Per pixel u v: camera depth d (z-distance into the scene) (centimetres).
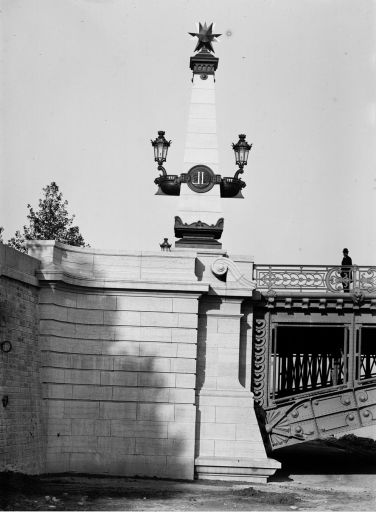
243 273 3484
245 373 3453
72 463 3228
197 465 3312
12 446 2861
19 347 2989
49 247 3247
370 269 3488
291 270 3500
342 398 3509
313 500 2933
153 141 3656
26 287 3086
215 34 3722
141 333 3328
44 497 2620
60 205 5156
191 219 3578
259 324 3522
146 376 3312
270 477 3503
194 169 3616
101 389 3294
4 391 2828
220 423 3362
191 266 3369
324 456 4528
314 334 3866
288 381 4412
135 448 3278
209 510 2630
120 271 3350
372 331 3872
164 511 2562
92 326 3312
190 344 3338
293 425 3500
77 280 3266
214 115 3666
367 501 2936
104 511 2494
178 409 3309
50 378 3186
